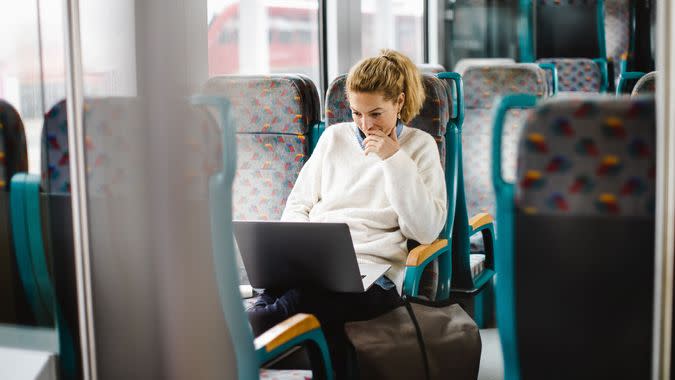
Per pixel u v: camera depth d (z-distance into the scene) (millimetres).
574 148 1357
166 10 1523
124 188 1535
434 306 2107
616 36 5645
